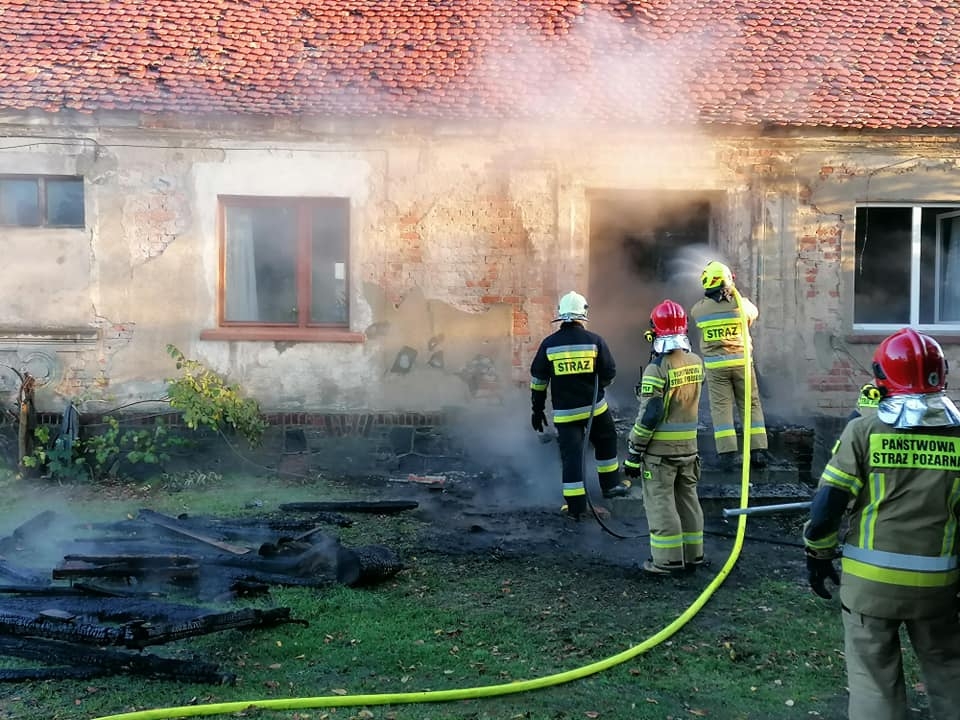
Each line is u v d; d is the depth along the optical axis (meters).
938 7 11.69
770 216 10.30
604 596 5.82
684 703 4.36
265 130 10.05
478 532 7.26
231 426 9.84
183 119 9.90
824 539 3.54
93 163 10.04
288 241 10.43
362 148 10.16
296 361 10.24
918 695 4.50
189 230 10.16
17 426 9.88
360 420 10.21
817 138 10.14
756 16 11.45
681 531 6.22
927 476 3.32
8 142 9.94
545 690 4.46
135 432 9.59
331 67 10.51
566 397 7.37
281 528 6.95
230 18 11.17
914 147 10.24
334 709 4.18
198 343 10.20
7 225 10.16
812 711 4.29
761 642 5.12
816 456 10.07
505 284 10.27
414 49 10.80
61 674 4.42
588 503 7.14
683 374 6.13
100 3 11.19
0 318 10.12
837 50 10.93
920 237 10.59
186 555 5.92
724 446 7.88
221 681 4.39
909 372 3.38
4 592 5.36
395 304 10.27
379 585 5.94
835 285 10.35
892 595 3.33
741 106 10.03
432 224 10.24
